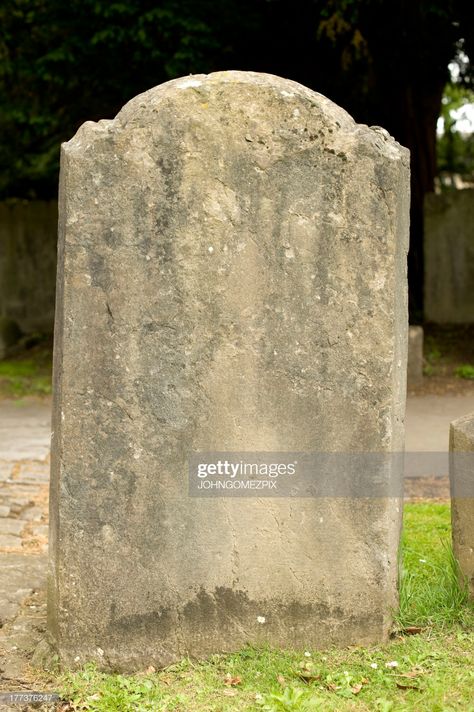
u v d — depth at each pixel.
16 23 13.80
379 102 15.27
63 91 14.66
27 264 16.75
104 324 3.76
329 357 3.86
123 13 12.35
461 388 12.29
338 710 3.35
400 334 4.00
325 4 13.34
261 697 3.44
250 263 3.81
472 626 4.02
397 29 13.79
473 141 21.75
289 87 3.82
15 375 13.80
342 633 3.91
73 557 3.78
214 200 3.78
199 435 3.83
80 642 3.79
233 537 3.86
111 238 3.74
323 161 3.80
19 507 6.53
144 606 3.81
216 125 3.76
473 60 14.23
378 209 3.82
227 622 3.87
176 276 3.78
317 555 3.90
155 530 3.81
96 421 3.77
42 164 16.20
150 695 3.53
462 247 16.03
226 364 3.82
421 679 3.57
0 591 4.74
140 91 13.55
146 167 3.74
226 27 13.50
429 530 5.64
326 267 3.83
